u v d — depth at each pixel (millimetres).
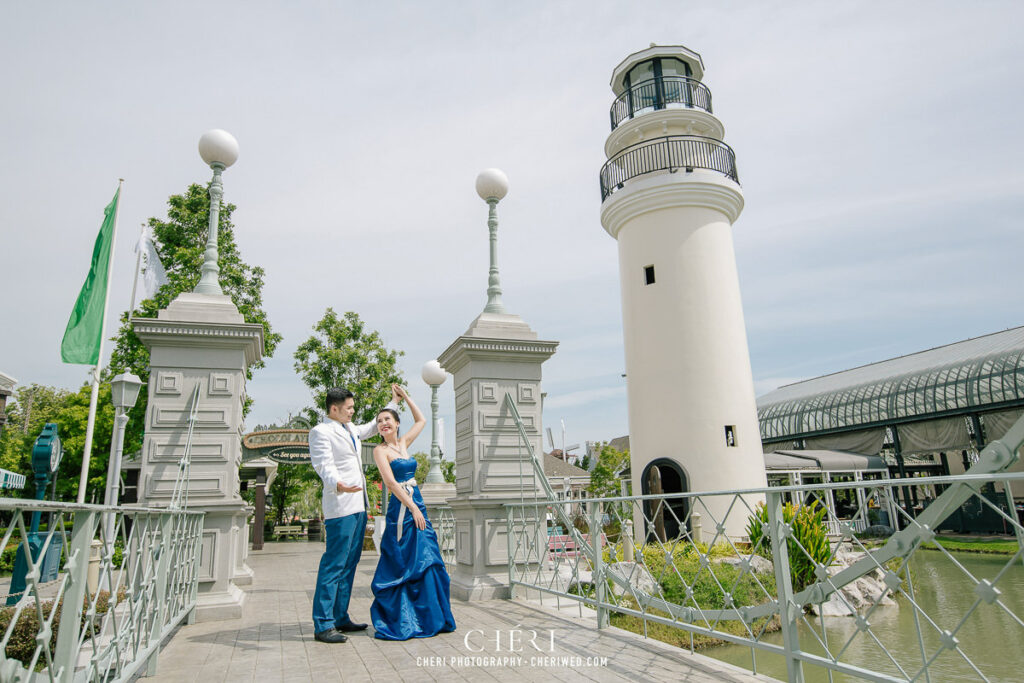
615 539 9766
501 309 8305
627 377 15672
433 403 15555
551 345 8078
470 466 7684
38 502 1832
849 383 28344
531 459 7539
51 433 10797
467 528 7566
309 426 20641
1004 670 5910
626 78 18047
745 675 3713
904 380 24188
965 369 22000
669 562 4762
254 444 15789
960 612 8367
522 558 7371
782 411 29828
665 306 14867
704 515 13453
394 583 4965
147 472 6227
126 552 3293
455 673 3838
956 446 22500
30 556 1898
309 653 4426
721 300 14758
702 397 14102
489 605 6574
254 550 18453
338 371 21953
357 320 22562
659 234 15320
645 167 15961
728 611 4012
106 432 18969
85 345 10148
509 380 7961
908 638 7422
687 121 16266
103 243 10625
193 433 6418
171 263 16875
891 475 25688
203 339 6617
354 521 5094
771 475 23422
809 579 8469
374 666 4031
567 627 5289
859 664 6488
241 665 4125
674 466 13992
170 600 4551
